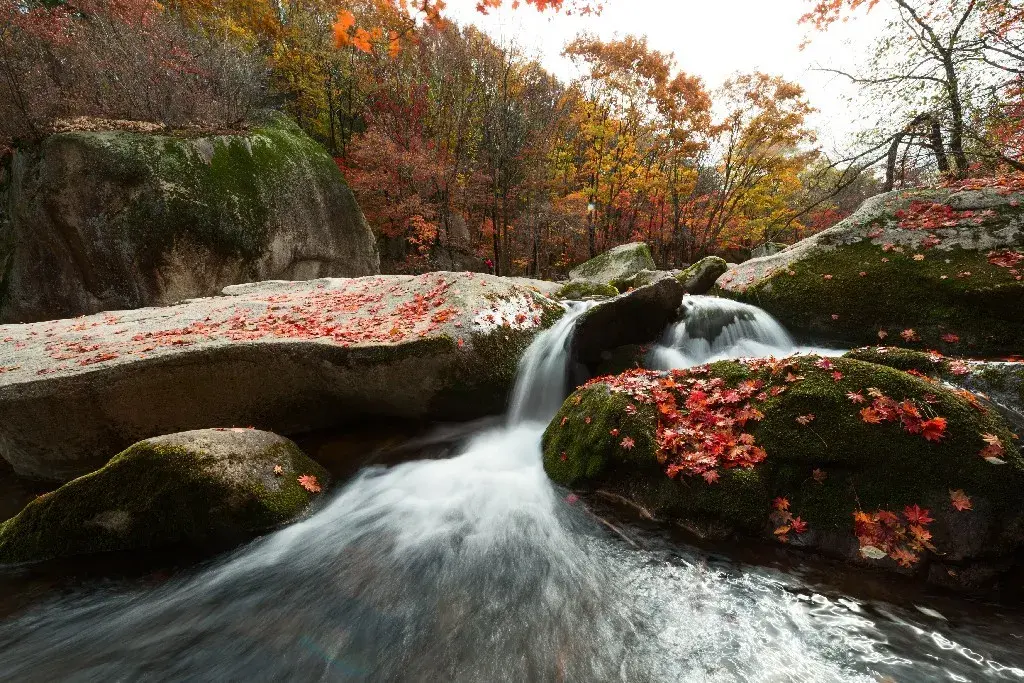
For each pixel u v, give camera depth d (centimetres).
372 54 1738
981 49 841
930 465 286
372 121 1756
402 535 362
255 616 288
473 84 1744
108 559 347
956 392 327
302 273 1302
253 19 1736
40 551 348
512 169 1781
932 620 243
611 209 2161
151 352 496
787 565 290
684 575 293
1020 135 816
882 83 984
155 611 296
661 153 1941
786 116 1717
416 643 260
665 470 348
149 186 1055
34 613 298
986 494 272
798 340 737
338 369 516
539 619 271
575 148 2131
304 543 353
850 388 332
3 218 1112
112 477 351
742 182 1988
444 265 1911
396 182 1630
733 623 254
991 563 264
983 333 599
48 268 1077
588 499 377
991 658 219
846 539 288
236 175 1196
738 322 727
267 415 529
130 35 1229
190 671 247
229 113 1330
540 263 2227
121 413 474
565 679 230
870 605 256
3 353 547
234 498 352
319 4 1789
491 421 572
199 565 338
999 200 701
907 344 644
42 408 450
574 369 634
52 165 1005
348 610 288
